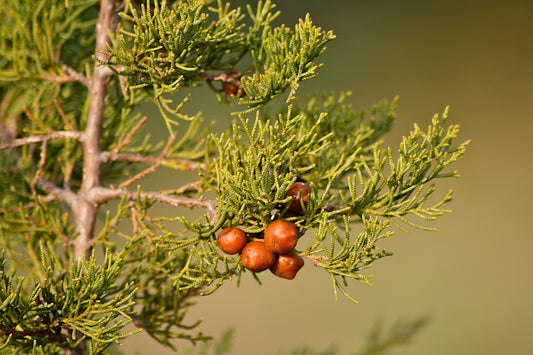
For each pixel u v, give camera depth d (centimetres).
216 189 72
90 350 70
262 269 70
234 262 71
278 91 72
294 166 71
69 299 70
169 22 71
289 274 70
